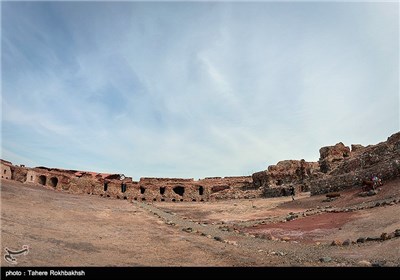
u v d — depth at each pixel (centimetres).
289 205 4606
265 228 2619
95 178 7138
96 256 1338
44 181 5962
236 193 7381
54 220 2202
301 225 2569
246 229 2623
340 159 6725
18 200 2719
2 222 1723
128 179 7925
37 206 2673
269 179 7519
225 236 2219
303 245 1831
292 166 7638
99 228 2183
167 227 2575
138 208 4038
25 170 5456
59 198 3691
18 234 1523
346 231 2072
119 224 2500
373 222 2145
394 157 4169
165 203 5881
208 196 7469
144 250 1586
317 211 3234
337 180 4847
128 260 1326
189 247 1739
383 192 3381
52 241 1521
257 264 1362
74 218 2486
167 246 1741
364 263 1269
